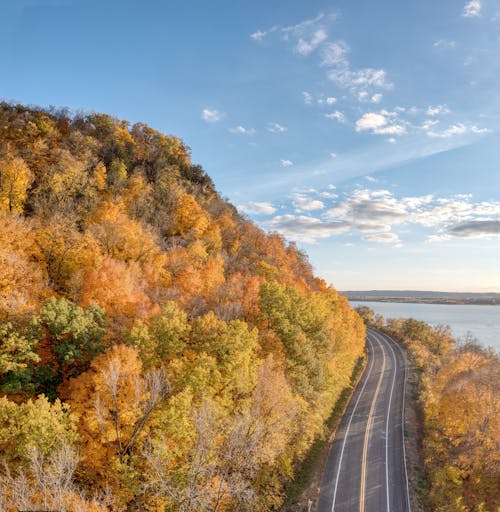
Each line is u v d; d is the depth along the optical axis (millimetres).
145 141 99625
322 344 53688
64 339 30266
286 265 86188
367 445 51719
